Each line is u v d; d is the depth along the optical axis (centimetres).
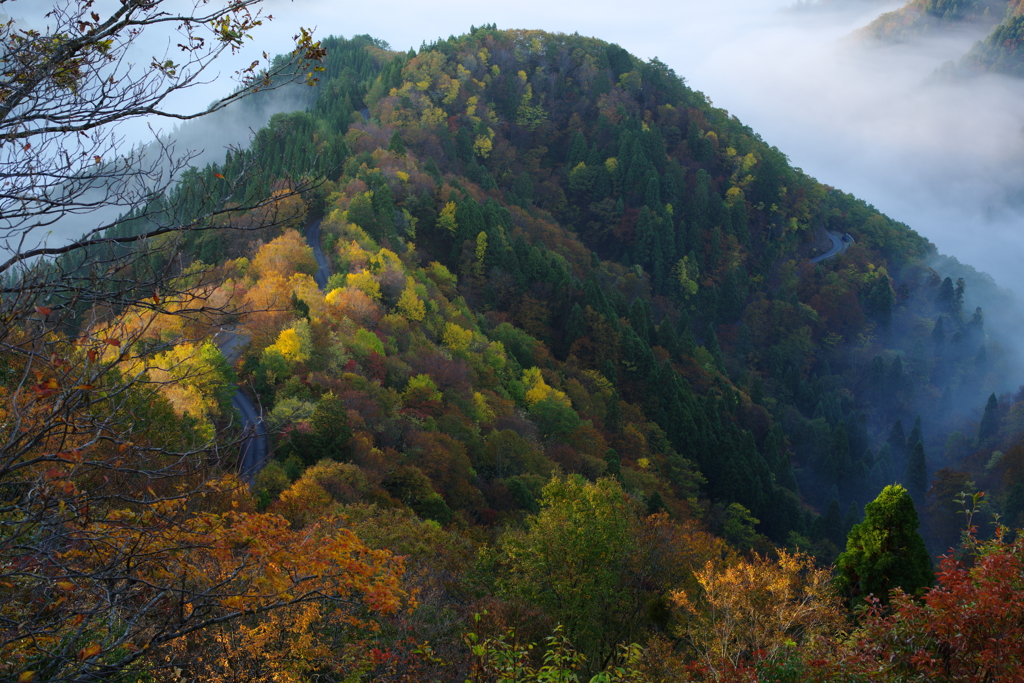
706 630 2320
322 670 1612
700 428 12306
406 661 1761
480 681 1374
